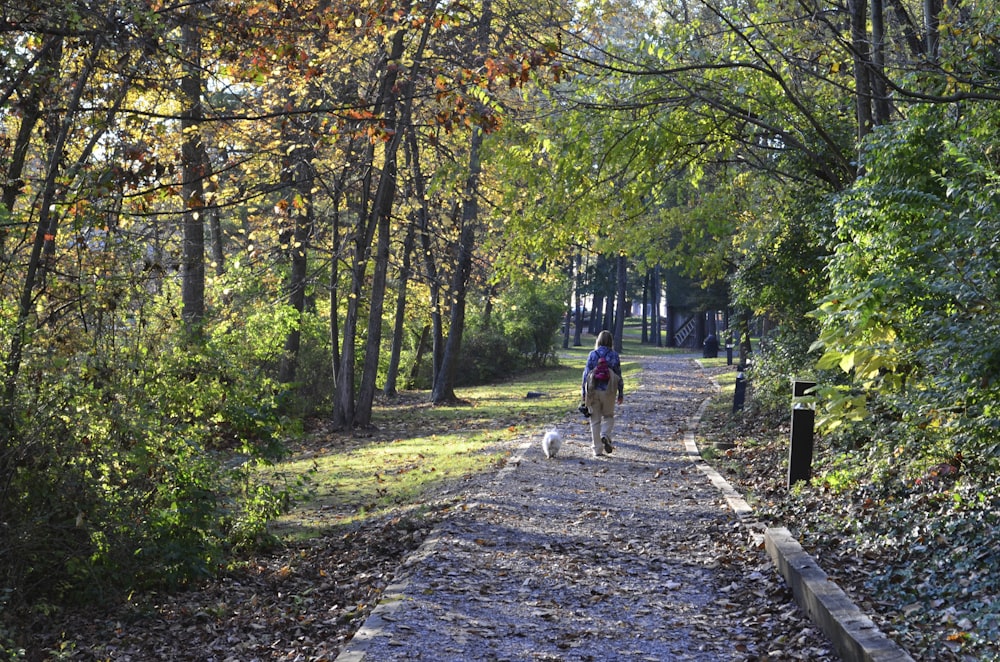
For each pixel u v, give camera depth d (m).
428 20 10.27
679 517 10.30
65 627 7.49
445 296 32.12
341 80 18.95
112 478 8.23
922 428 7.81
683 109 14.88
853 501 9.41
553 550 8.70
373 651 5.76
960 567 6.53
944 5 12.19
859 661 5.20
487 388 41.94
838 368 11.56
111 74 9.70
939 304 6.65
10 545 7.38
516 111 14.39
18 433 7.46
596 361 15.27
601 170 15.50
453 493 12.23
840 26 14.30
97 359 8.14
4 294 8.82
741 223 21.12
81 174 9.07
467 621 6.46
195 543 8.79
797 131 15.77
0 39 8.72
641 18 15.44
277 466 17.38
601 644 6.07
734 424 20.12
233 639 6.95
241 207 25.91
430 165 25.05
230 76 10.52
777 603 6.84
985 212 6.84
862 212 8.45
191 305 18.11
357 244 22.88
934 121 9.51
